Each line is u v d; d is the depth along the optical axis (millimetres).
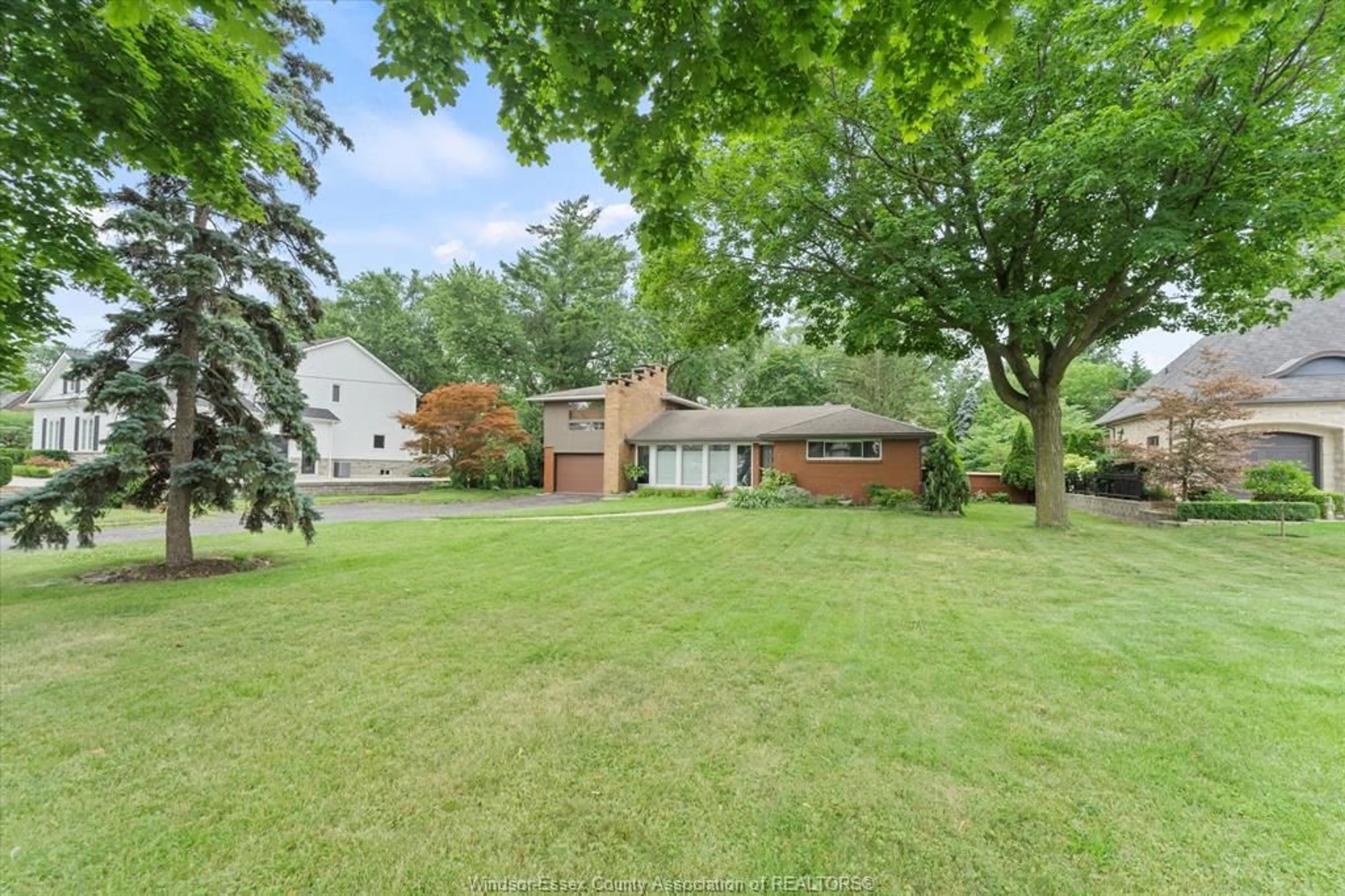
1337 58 7973
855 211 10938
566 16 3014
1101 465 18203
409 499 21422
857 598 6207
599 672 4121
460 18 3018
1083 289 11094
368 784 2764
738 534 11320
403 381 30438
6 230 5406
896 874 2162
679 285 12203
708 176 10820
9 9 3773
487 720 3393
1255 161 8469
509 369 30891
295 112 7590
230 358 7961
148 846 2350
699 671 4109
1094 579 7145
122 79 4332
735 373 37594
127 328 7707
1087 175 8117
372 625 5281
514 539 10859
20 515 7152
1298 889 2045
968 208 10484
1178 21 2996
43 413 30812
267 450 8414
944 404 37531
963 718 3348
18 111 4293
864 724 3291
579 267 30719
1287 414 14789
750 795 2639
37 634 5082
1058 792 2631
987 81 9797
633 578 7234
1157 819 2436
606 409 23875
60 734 3256
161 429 8000
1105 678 3906
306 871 2211
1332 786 2641
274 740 3184
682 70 3320
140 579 7488
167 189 7598
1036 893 2064
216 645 4758
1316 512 12305
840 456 19031
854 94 10039
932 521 13352
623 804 2594
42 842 2373
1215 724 3227
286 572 7773
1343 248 10266
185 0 2811
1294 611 5535
